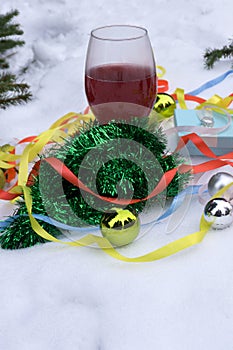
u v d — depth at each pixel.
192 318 0.68
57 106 1.30
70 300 0.73
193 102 1.28
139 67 0.95
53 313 0.71
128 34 1.02
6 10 1.92
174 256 0.79
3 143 1.11
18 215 0.85
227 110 1.10
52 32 1.83
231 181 0.89
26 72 1.60
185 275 0.75
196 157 1.05
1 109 1.28
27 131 1.19
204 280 0.74
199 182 0.97
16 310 0.71
